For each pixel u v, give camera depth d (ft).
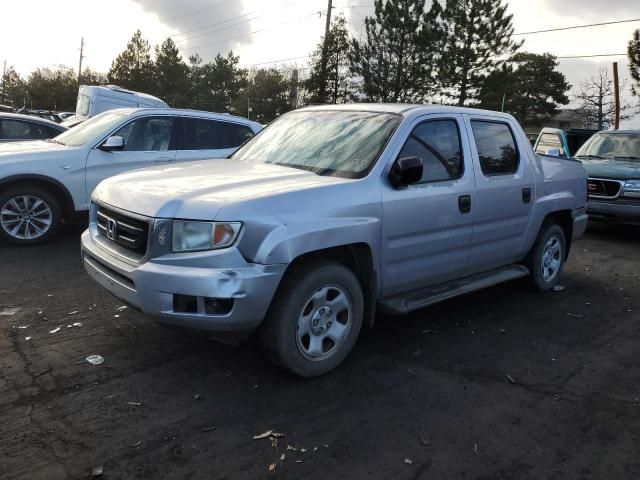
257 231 11.00
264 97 223.92
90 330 14.75
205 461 9.45
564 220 20.94
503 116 17.94
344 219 12.33
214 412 11.00
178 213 11.12
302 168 14.12
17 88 253.44
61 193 23.94
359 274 13.58
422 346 14.80
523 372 13.52
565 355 14.69
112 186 13.16
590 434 10.86
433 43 114.32
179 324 11.09
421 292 15.08
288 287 11.72
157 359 13.19
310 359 12.26
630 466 9.87
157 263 11.12
